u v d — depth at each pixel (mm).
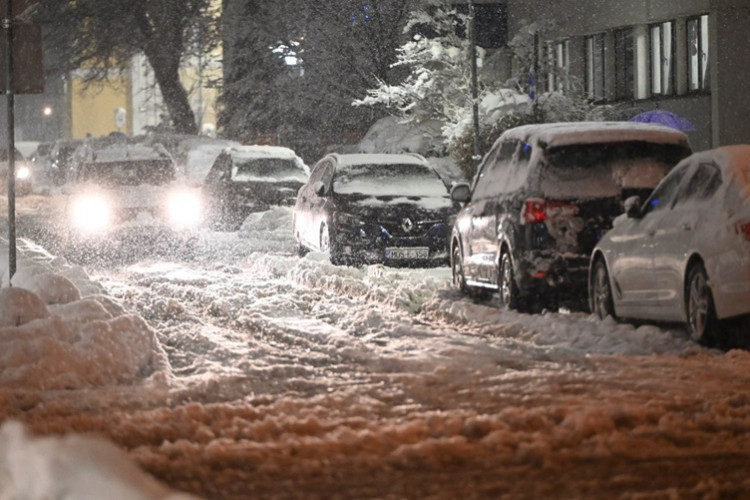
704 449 20391
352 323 36344
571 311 40875
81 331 28859
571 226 37375
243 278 51250
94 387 27109
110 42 129250
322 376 27734
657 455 19984
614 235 35500
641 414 22281
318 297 43031
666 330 34406
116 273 55688
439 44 89688
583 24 97188
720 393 24844
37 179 139250
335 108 115125
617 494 17844
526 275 37594
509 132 41906
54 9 126312
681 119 81500
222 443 20922
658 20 89500
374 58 108625
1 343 27797
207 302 42094
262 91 119250
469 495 17891
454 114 86312
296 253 65062
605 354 30578
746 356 29047
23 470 13508
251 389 26219
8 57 37188
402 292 43062
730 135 83062
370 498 17859
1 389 25172
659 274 32656
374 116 113125
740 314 29250
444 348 31141
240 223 80688
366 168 58344
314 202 59719
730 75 82750
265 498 17953
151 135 127625
